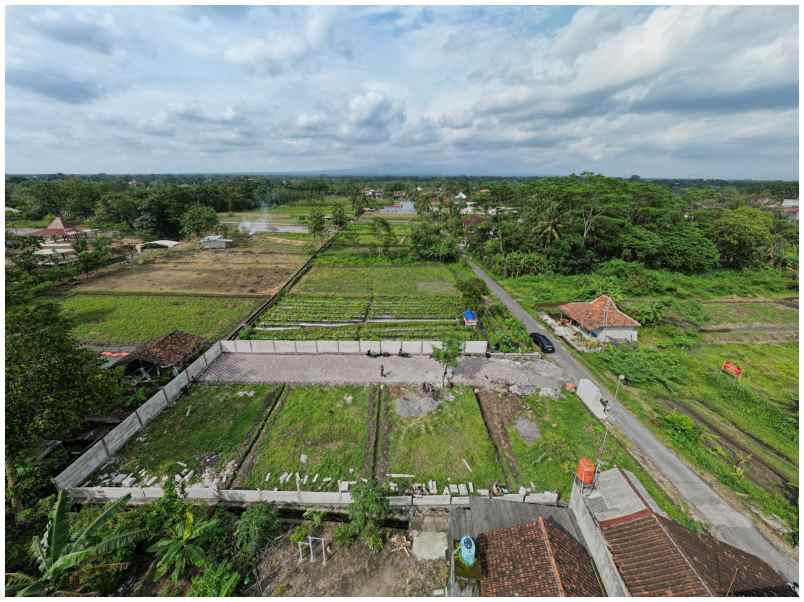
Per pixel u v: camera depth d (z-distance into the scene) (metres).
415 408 28.03
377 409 27.89
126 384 29.41
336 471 22.36
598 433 25.88
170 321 44.06
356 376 32.00
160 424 25.95
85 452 21.47
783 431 26.42
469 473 22.38
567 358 36.09
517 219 78.38
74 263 62.38
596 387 28.44
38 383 18.77
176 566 15.62
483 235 81.38
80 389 20.61
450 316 46.66
